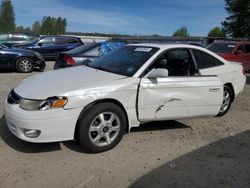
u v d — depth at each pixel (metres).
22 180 3.74
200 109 5.46
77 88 4.37
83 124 4.36
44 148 4.62
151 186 3.77
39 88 4.42
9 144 4.68
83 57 8.66
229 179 4.05
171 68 5.36
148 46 5.55
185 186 3.81
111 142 4.65
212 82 5.52
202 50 6.00
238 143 5.31
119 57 5.60
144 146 4.92
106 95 4.49
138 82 4.79
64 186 3.67
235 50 15.22
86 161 4.30
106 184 3.76
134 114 4.82
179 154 4.71
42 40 18.92
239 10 38.34
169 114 5.17
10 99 4.55
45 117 4.14
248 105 8.09
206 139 5.40
